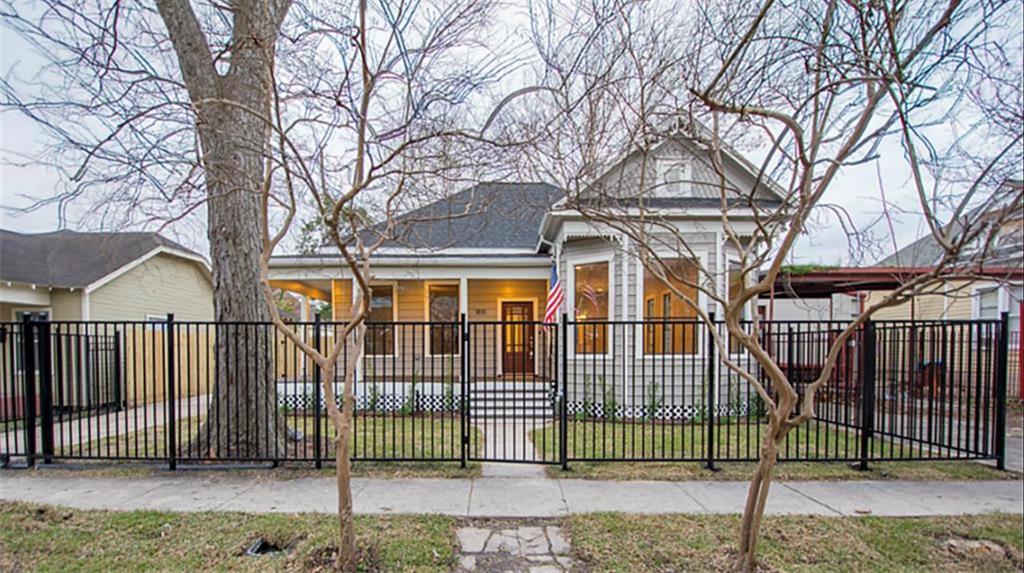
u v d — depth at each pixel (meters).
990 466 5.58
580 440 6.92
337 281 11.63
